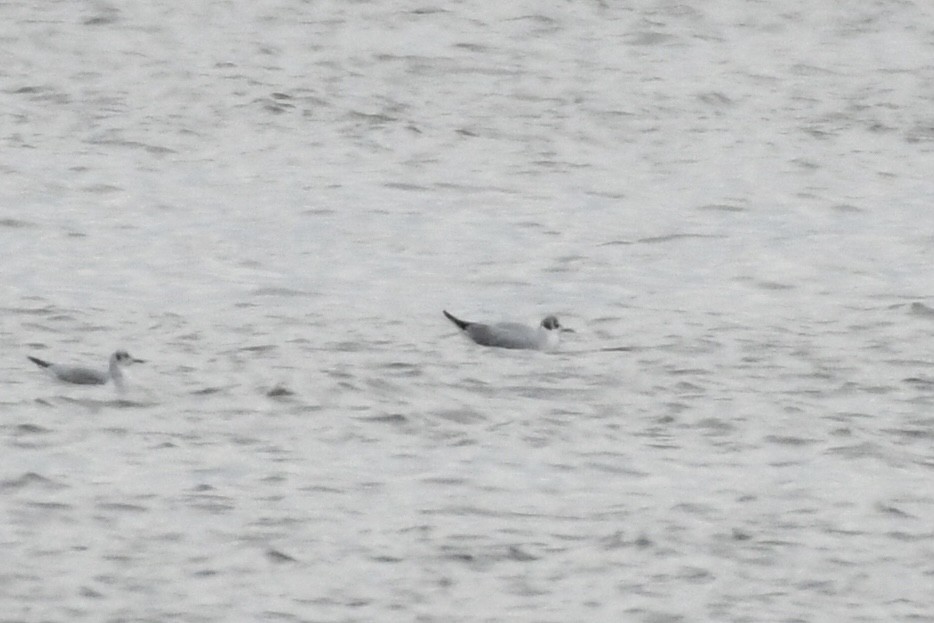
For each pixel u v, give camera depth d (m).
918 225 78.75
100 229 74.19
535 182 85.56
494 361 55.56
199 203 79.31
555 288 66.81
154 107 96.50
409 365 54.81
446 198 81.88
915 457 47.97
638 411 51.19
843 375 55.38
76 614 36.94
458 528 41.72
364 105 98.00
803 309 64.00
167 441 47.28
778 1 121.56
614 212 80.25
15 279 65.75
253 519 41.94
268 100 97.75
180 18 113.44
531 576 39.28
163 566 39.28
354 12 116.31
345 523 41.88
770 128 97.00
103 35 109.38
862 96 103.75
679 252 72.94
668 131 95.88
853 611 38.00
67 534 40.84
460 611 37.47
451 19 115.56
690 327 60.75
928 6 121.69
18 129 91.50
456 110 98.12
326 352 56.16
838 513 43.41
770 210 81.31
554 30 114.06
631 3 119.56
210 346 56.75
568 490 44.56
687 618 37.44
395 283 67.00
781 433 49.50
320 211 78.62
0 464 45.06
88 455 46.03
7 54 105.44
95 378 51.53
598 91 102.50
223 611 37.19
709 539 41.53
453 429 49.06
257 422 49.09
